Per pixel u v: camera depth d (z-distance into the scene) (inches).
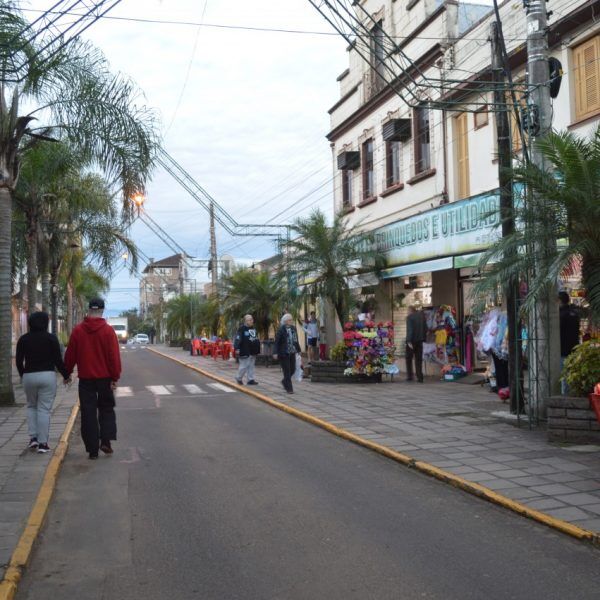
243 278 1008.2
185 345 1957.4
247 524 225.6
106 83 543.2
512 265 354.3
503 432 367.2
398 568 184.7
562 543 202.1
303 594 168.7
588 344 340.5
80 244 1048.2
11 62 496.1
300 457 329.1
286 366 581.6
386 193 810.2
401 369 780.0
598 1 459.5
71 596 170.9
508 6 565.9
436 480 278.8
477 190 621.9
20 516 228.5
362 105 864.3
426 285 741.3
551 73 409.1
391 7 794.8
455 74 642.2
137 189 554.3
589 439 329.1
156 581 179.3
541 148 344.8
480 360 658.2
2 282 527.2
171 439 382.0
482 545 201.6
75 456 337.1
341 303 735.1
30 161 658.2
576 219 339.6
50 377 333.7
